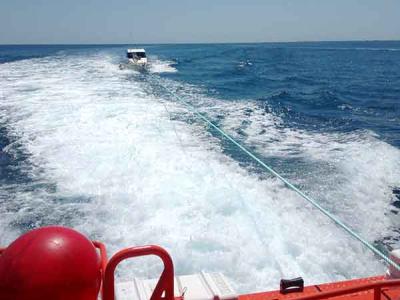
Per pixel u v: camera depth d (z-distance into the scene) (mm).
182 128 11445
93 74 25156
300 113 15023
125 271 4785
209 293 2488
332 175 8109
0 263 1817
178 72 30844
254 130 11953
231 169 8164
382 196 7273
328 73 33125
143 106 14336
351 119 14125
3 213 6430
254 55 61188
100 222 6012
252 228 5727
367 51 81062
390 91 22234
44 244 1826
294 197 6949
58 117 12398
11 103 14805
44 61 38125
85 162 8367
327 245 5473
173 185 7098
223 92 20125
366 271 5012
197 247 5250
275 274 4805
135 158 8500
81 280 1812
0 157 8984
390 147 10273
